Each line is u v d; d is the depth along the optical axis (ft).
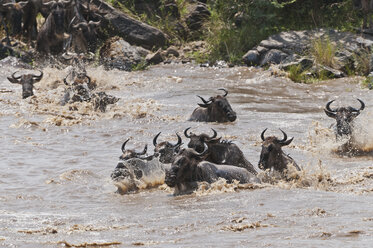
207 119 205.87
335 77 309.63
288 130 191.83
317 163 151.64
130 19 382.83
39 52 346.33
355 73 315.37
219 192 114.21
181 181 117.80
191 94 267.18
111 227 94.89
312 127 196.24
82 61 313.73
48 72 309.22
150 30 382.22
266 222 93.25
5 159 155.74
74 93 236.22
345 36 344.49
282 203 104.37
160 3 409.08
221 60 356.59
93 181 135.33
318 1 390.42
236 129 193.06
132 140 180.34
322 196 109.91
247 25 373.81
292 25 378.73
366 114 203.92
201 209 103.14
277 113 224.33
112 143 176.76
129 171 127.44
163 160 132.26
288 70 315.99
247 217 96.07
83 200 119.44
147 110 226.79
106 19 379.96
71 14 366.22
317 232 86.38
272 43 345.72
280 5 359.66
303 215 96.53
